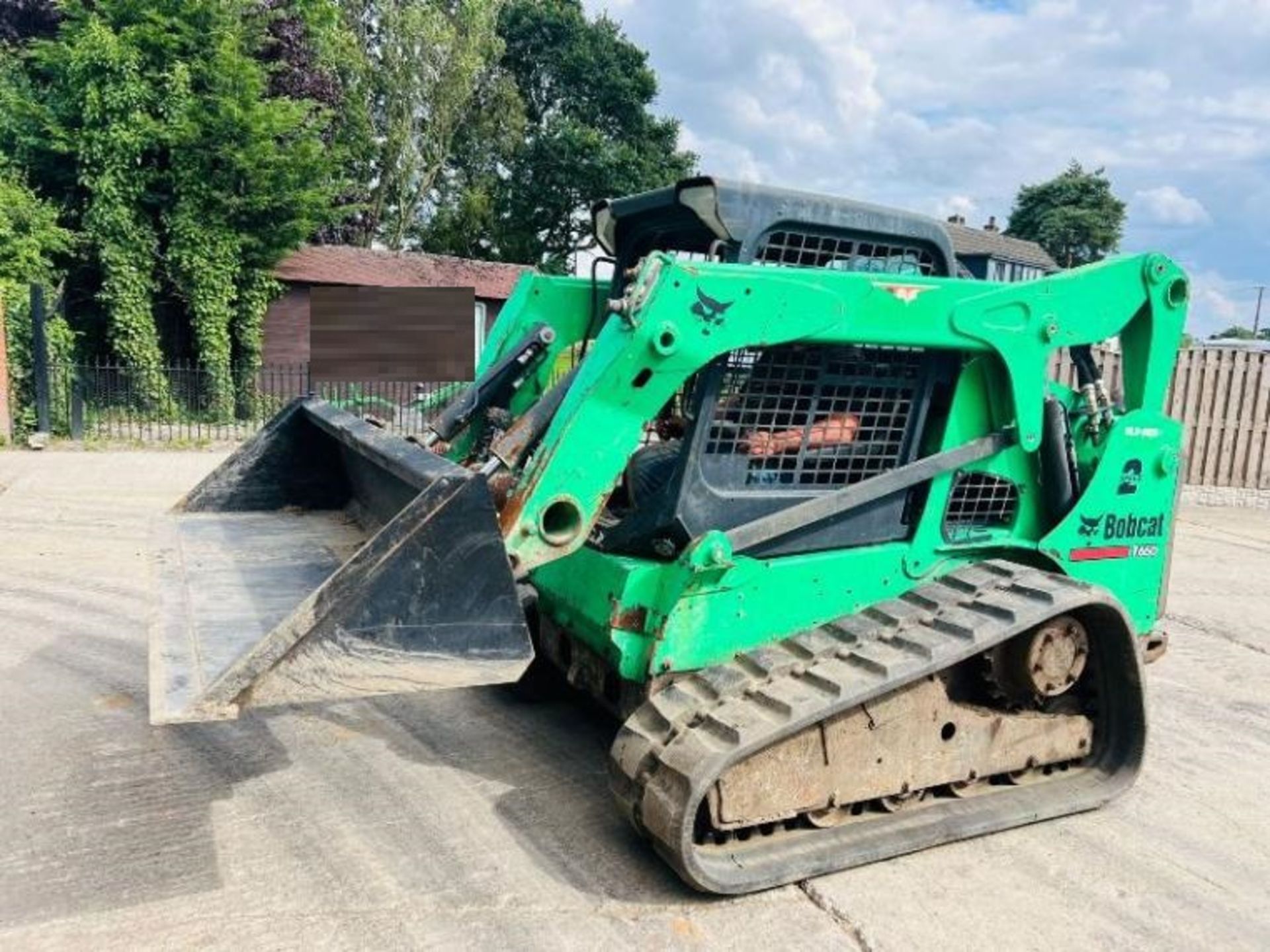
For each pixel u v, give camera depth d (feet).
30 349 40.88
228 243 51.55
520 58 99.60
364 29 83.66
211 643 8.72
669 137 101.91
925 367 11.05
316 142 56.08
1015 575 11.06
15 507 26.99
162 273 52.21
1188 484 37.55
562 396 10.19
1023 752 11.14
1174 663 17.58
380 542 8.13
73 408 41.83
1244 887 9.99
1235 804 11.93
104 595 18.76
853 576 10.80
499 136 94.73
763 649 10.23
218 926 8.61
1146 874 10.16
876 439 11.05
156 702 7.64
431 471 8.94
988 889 9.72
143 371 47.34
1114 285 11.66
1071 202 128.88
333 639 8.01
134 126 49.11
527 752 12.48
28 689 14.07
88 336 53.06
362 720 13.39
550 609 11.69
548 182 93.66
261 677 7.77
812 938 8.77
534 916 8.93
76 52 48.47
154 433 44.83
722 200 10.11
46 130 49.96
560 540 9.31
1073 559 11.98
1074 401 12.23
